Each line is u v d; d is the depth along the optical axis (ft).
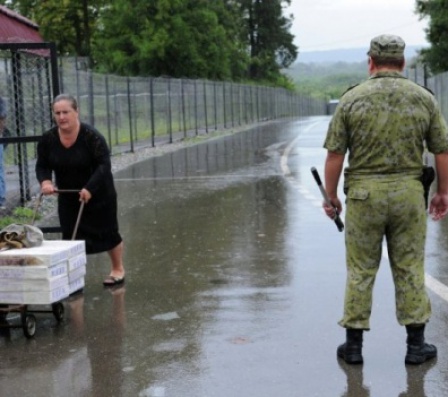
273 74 312.91
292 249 32.22
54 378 18.88
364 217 18.84
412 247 19.02
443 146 18.88
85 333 22.24
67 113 25.79
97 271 29.40
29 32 50.21
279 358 19.80
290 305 24.26
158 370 19.20
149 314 23.81
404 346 20.43
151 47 177.88
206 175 60.70
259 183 54.49
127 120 88.58
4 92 42.16
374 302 24.26
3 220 39.45
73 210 26.71
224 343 20.99
